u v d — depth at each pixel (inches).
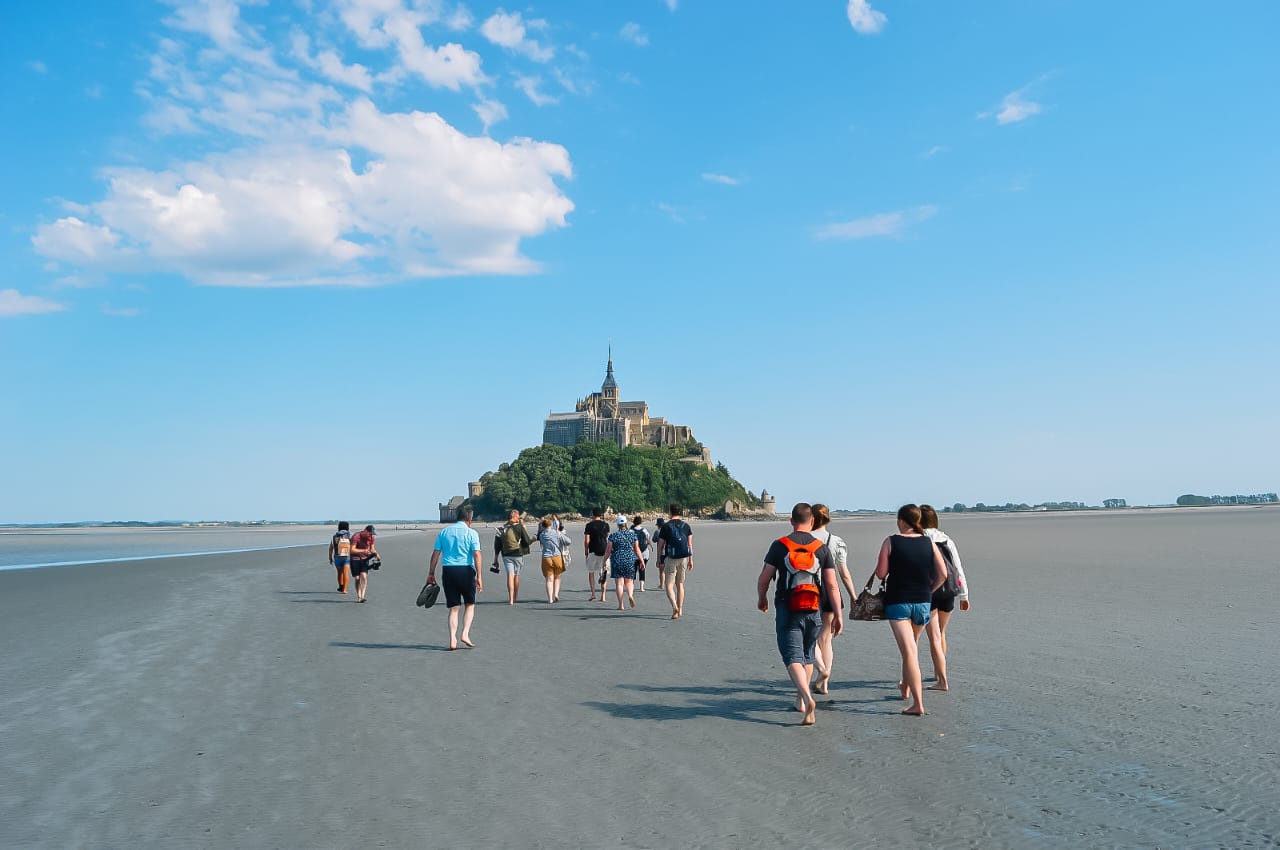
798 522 390.6
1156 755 308.8
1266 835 231.9
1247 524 4160.9
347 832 245.3
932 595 428.8
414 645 618.8
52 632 695.7
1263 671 464.4
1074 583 1035.9
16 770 309.7
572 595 1028.5
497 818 255.4
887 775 293.1
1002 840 233.1
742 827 246.1
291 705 414.9
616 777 295.3
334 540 1084.5
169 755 327.6
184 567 1668.3
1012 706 392.8
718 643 619.5
